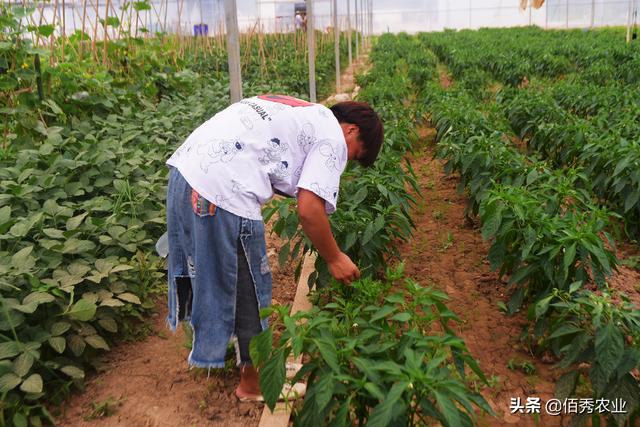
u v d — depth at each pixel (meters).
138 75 8.49
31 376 2.96
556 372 3.43
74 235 3.95
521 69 13.00
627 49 16.08
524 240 3.66
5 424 2.94
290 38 20.97
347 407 2.25
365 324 2.65
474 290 4.38
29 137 5.62
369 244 3.89
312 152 2.64
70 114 6.79
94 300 3.51
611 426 2.79
